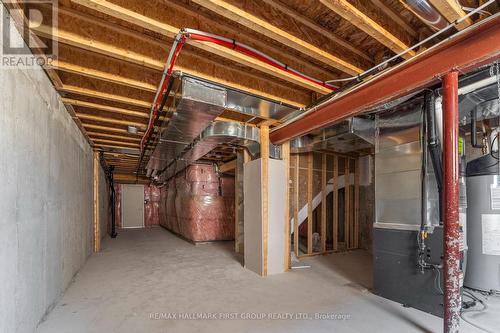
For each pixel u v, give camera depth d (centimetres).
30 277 200
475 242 302
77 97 302
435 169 236
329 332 210
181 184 752
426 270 245
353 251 534
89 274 376
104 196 770
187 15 187
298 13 182
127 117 376
